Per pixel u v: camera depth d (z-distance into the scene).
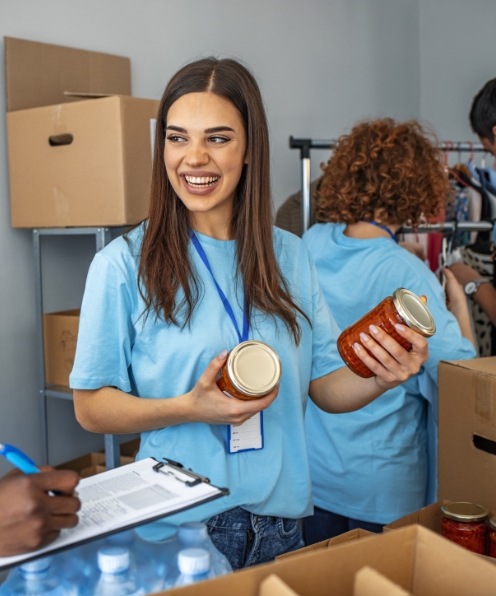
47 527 0.70
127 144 2.10
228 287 1.19
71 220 2.25
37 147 2.31
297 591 0.63
